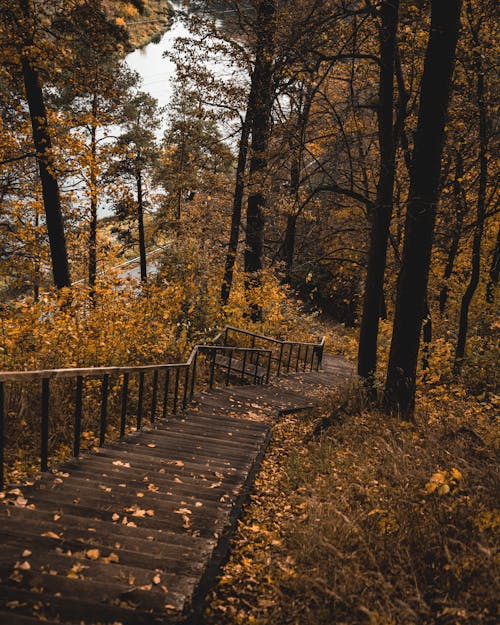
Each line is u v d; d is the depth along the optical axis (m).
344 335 29.83
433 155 8.09
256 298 18.06
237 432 8.16
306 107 14.20
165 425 8.10
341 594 3.23
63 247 14.12
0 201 17.22
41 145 13.64
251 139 16.48
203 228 20.66
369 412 8.69
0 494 4.16
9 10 12.35
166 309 11.87
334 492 5.17
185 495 5.02
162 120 29.38
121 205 29.67
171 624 2.72
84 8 13.95
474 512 4.04
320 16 10.69
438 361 12.20
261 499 5.56
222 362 13.37
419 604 3.08
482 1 11.91
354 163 16.95
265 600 3.43
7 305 10.23
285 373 15.75
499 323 13.20
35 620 2.43
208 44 13.91
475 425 8.02
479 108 12.32
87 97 23.95
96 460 5.75
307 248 25.34
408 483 4.71
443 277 20.12
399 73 10.86
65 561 3.15
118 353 9.07
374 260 11.15
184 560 3.48
